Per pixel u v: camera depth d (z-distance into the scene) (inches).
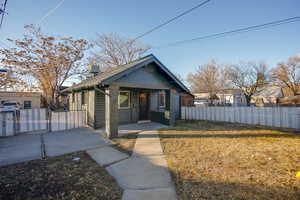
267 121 330.6
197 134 254.1
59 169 125.4
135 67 254.2
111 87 236.7
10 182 103.7
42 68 614.2
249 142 202.1
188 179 108.6
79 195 89.6
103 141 214.4
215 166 129.5
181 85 335.0
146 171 122.5
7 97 775.1
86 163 138.8
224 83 778.8
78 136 243.0
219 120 415.8
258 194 89.2
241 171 119.3
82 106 370.3
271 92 1056.2
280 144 191.0
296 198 85.0
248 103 770.2
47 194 90.3
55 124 299.3
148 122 385.1
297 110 289.3
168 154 161.6
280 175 112.0
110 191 94.3
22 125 297.1
